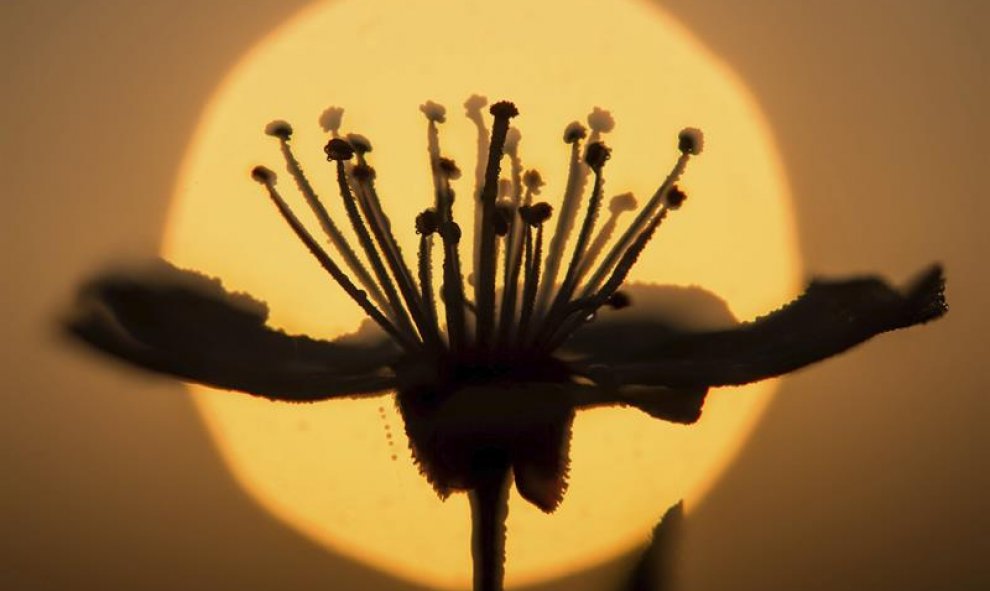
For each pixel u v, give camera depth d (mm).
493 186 172
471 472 170
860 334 172
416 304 172
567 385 171
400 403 171
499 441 170
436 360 172
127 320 171
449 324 172
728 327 174
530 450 170
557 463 170
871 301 172
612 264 174
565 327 173
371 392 171
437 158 174
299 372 171
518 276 173
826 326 172
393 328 172
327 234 174
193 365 170
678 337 174
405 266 173
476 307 172
